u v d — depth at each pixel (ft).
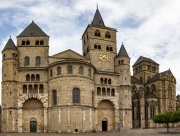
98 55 372.79
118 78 365.40
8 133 294.25
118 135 249.34
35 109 326.24
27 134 272.72
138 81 492.54
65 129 294.87
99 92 349.20
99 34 383.24
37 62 345.31
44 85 329.93
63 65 310.45
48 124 316.19
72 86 304.71
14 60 330.95
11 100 317.63
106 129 346.33
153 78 482.28
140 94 435.53
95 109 339.36
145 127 428.56
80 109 301.84
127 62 370.53
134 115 441.68
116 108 353.92
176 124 447.01
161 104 450.71
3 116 316.19
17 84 327.88
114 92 358.43
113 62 379.35
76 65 311.27
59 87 307.37
